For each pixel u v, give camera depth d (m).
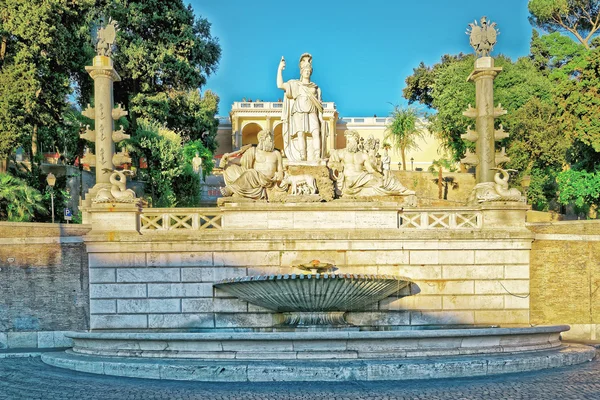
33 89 37.94
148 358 19.75
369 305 25.77
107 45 28.56
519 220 26.34
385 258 25.95
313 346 19.22
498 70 28.31
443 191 51.34
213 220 26.23
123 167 46.28
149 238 25.59
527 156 49.66
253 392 16.53
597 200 42.00
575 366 19.77
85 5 41.41
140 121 46.12
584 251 26.45
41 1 38.59
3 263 25.39
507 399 15.63
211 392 16.56
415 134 64.19
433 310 25.92
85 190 46.62
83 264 25.80
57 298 25.56
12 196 33.69
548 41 62.44
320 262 24.91
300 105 27.86
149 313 25.61
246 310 25.59
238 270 25.72
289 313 24.66
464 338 19.77
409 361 18.58
